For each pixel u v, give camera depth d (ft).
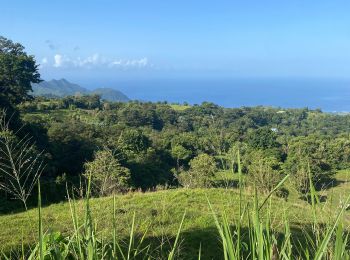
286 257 5.58
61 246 6.93
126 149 85.92
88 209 6.07
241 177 5.80
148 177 80.02
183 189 44.11
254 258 5.37
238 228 5.64
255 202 5.52
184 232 26.50
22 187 5.91
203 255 23.39
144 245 15.97
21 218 33.04
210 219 29.94
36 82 188.34
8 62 170.71
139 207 31.83
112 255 6.39
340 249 4.91
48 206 38.34
